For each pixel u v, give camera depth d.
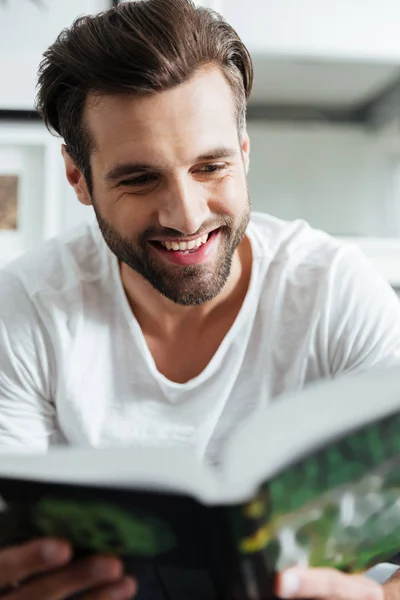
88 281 0.92
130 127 0.73
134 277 0.87
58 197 1.41
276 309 0.87
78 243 0.98
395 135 1.48
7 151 1.40
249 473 0.46
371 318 0.86
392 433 0.52
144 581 0.70
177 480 0.45
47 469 0.48
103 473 0.46
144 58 0.72
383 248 1.47
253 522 0.46
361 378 0.56
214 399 0.86
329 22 1.45
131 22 0.78
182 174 0.75
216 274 0.82
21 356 0.89
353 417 0.51
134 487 0.45
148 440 0.87
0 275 0.97
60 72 0.83
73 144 0.86
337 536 0.54
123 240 0.81
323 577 0.53
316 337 0.86
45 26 1.37
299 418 0.51
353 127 1.47
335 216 1.48
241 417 0.87
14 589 0.55
